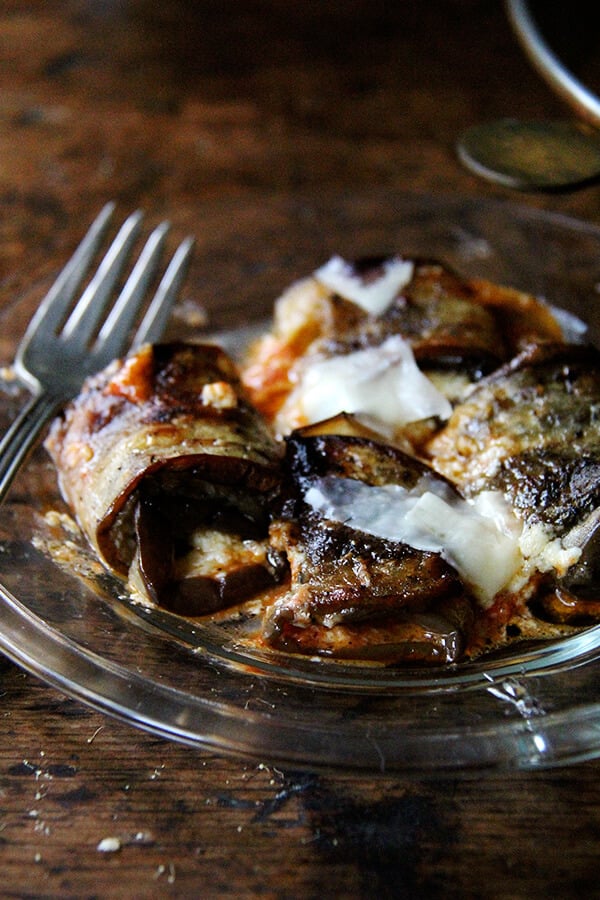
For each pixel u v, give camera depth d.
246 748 0.37
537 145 0.51
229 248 0.54
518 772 0.39
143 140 0.63
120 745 0.39
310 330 0.48
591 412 0.42
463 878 0.37
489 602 0.41
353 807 0.38
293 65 0.70
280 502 0.42
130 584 0.41
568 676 0.39
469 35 0.73
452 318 0.46
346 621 0.40
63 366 0.47
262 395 0.47
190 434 0.42
